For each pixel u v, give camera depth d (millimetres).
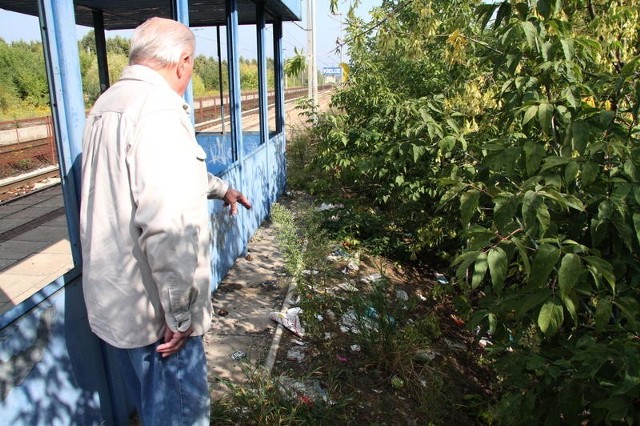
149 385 2098
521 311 1938
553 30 2551
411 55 5375
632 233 2072
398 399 3289
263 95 6930
